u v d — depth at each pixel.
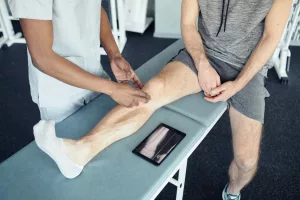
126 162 0.96
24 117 2.02
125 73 1.17
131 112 1.07
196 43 1.29
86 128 1.10
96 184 0.89
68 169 0.88
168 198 1.47
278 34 1.12
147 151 0.99
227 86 1.16
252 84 1.21
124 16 2.86
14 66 2.59
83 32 1.02
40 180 0.91
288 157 1.70
